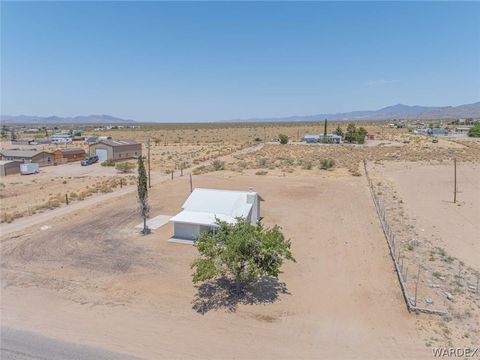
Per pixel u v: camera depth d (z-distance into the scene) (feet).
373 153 267.18
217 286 65.51
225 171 200.95
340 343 48.73
